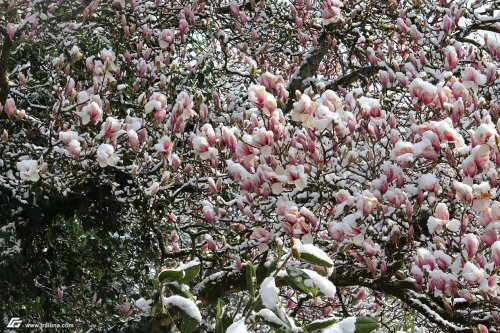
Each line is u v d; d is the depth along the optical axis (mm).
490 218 3406
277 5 7039
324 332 1563
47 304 5281
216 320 1670
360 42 7094
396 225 3891
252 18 6387
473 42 6242
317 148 3945
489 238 3408
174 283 1777
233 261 5000
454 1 5832
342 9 6793
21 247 4930
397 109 5820
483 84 4293
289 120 5918
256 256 4445
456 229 3428
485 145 3385
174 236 5562
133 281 5875
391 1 6109
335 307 6109
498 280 3740
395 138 4133
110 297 5500
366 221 3785
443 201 4262
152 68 5301
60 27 5191
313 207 4316
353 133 3936
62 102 4250
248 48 6484
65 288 5547
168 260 5949
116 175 4957
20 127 5004
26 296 5145
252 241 4324
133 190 4812
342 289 5539
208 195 4879
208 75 5750
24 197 4676
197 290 4449
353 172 4242
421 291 3623
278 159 3916
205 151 3955
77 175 4523
